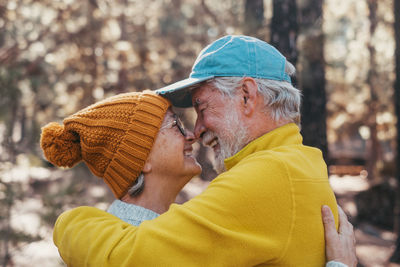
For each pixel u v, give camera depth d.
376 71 17.91
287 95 1.44
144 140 1.42
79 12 9.62
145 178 1.47
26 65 6.56
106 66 10.52
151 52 10.70
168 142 1.47
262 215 1.17
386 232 9.98
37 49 8.34
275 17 3.72
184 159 1.52
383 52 17.41
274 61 1.45
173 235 1.14
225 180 1.23
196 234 1.14
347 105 19.98
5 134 4.94
